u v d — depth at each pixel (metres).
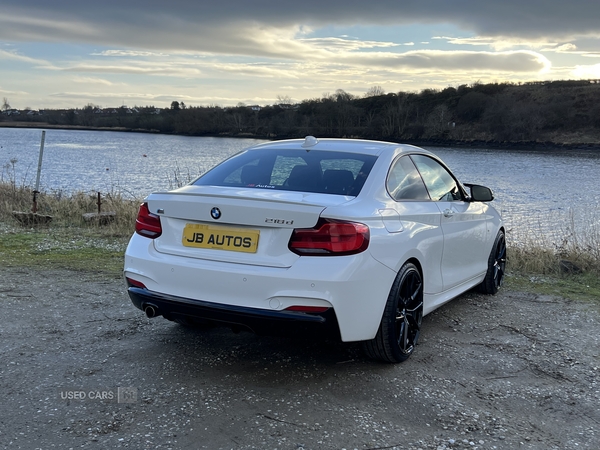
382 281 3.38
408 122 120.69
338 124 117.88
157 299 3.43
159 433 2.73
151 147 81.81
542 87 129.25
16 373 3.39
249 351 3.90
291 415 2.95
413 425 2.91
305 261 3.15
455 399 3.25
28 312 4.61
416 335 3.91
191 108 135.88
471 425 2.94
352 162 3.92
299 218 3.17
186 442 2.65
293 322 3.14
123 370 3.50
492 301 5.60
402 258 3.58
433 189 4.50
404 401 3.18
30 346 3.86
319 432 2.78
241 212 3.26
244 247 3.28
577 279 6.97
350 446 2.66
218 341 4.09
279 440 2.69
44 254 6.94
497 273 5.94
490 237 5.60
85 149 72.06
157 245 3.54
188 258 3.39
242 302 3.21
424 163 4.56
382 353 3.61
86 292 5.28
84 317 4.54
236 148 79.62
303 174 3.80
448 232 4.45
